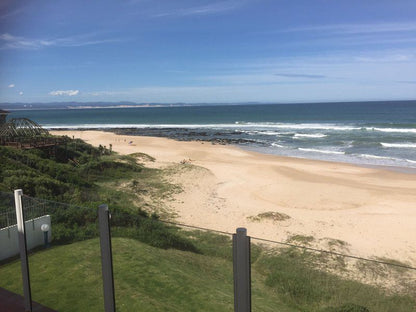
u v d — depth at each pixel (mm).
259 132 68562
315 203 21234
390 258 13219
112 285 4461
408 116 106438
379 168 32875
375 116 109375
